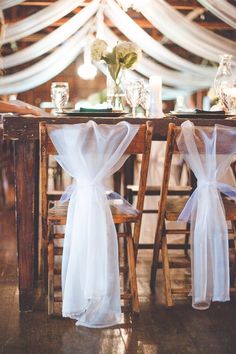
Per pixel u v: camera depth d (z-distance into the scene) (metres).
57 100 2.53
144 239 3.52
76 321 2.08
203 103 8.62
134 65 2.73
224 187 2.21
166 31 6.60
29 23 6.38
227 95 2.52
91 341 1.88
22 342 1.87
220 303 2.29
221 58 2.71
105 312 2.05
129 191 3.03
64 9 6.32
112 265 2.07
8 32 6.43
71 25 6.70
